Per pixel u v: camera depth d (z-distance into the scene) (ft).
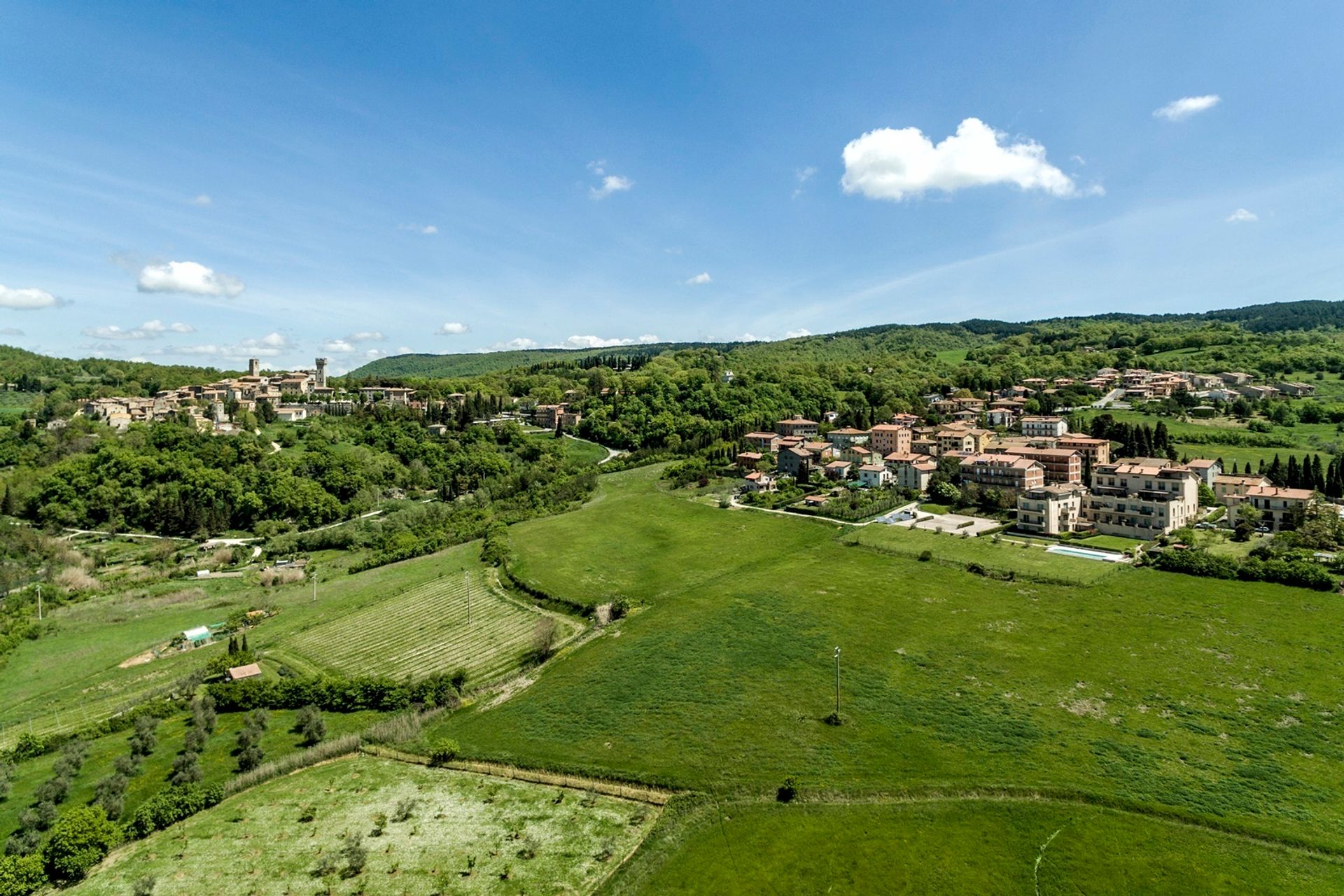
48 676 314.96
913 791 192.75
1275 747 203.41
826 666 268.82
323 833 190.90
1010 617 301.22
